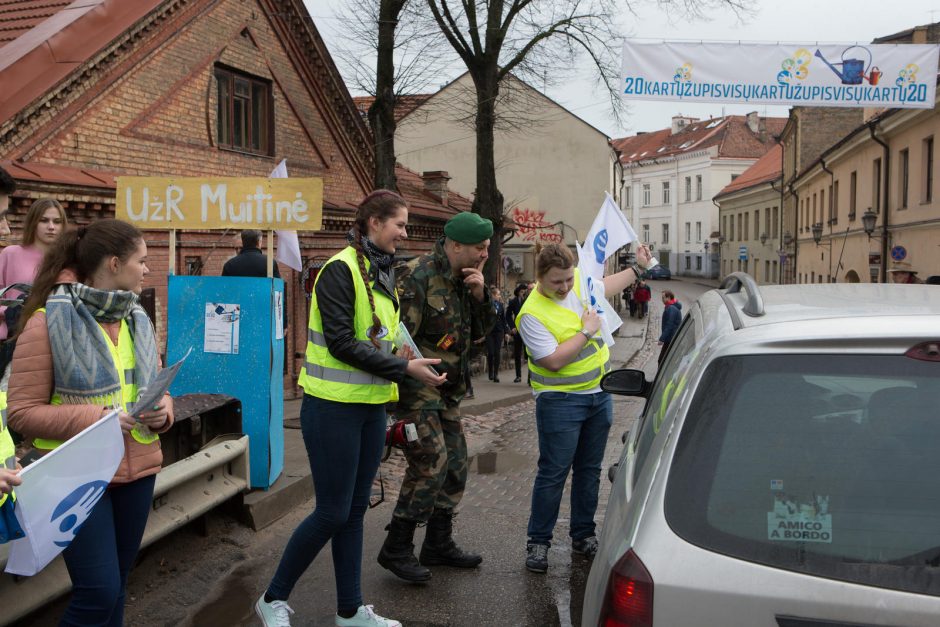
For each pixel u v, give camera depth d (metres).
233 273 7.62
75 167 9.59
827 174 37.00
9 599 3.49
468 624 4.21
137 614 4.25
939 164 22.33
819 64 12.87
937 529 2.10
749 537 2.13
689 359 2.78
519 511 6.35
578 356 4.82
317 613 4.34
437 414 4.62
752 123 79.00
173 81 11.18
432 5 18.09
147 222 5.73
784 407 2.28
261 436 5.76
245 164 12.93
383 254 3.98
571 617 4.28
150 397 2.93
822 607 2.03
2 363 3.10
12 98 8.91
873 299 2.73
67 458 2.66
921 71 12.79
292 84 14.28
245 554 5.14
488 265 20.05
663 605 2.08
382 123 16.84
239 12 12.62
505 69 19.72
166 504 4.71
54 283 3.08
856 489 2.16
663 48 12.91
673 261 82.81
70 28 9.80
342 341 3.73
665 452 2.33
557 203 39.59
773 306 2.68
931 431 2.20
